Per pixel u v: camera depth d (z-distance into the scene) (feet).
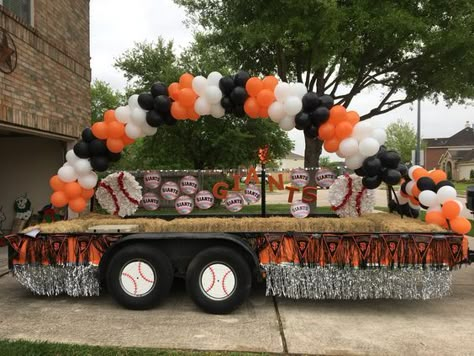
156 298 14.65
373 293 14.35
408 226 15.23
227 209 20.95
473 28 26.35
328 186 19.53
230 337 12.35
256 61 33.68
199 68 48.29
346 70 30.42
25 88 22.08
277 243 14.76
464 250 14.12
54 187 17.75
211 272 14.43
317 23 24.36
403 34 26.48
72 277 15.34
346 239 14.40
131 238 14.78
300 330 12.94
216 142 47.80
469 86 31.01
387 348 11.70
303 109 15.90
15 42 21.24
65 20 26.78
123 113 16.88
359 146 15.51
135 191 20.08
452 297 16.42
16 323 13.50
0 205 29.45
